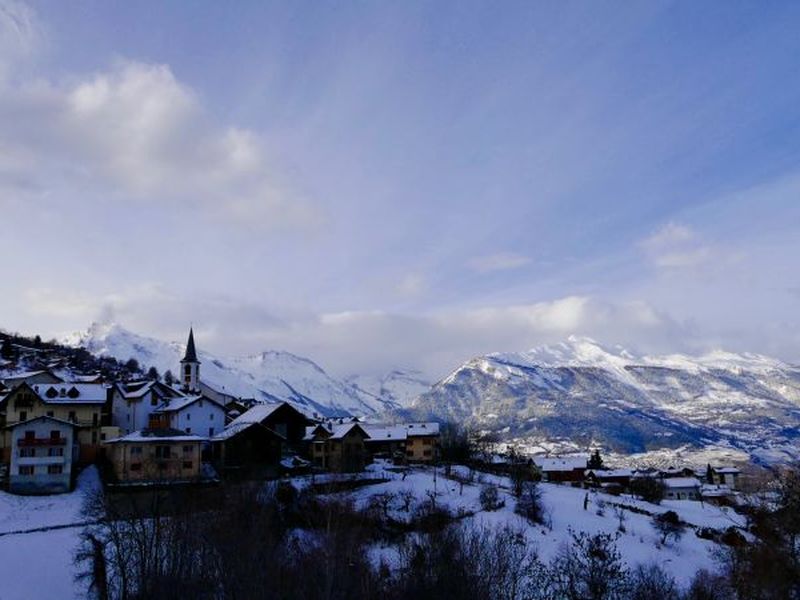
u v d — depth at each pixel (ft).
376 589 243.60
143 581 235.40
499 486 462.60
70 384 435.12
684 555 366.02
